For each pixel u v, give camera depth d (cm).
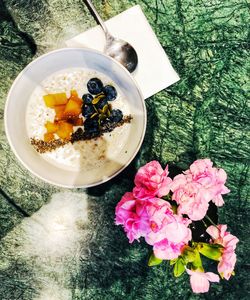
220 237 26
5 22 28
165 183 25
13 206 30
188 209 25
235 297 32
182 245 24
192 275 25
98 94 29
